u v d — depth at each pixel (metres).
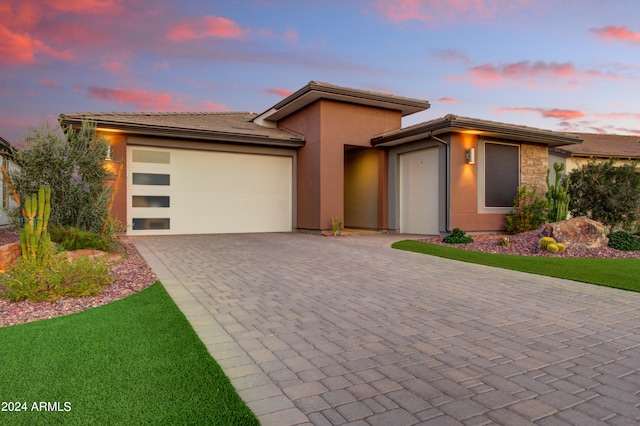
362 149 16.16
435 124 11.63
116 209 11.60
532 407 2.40
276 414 2.27
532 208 12.53
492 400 2.48
